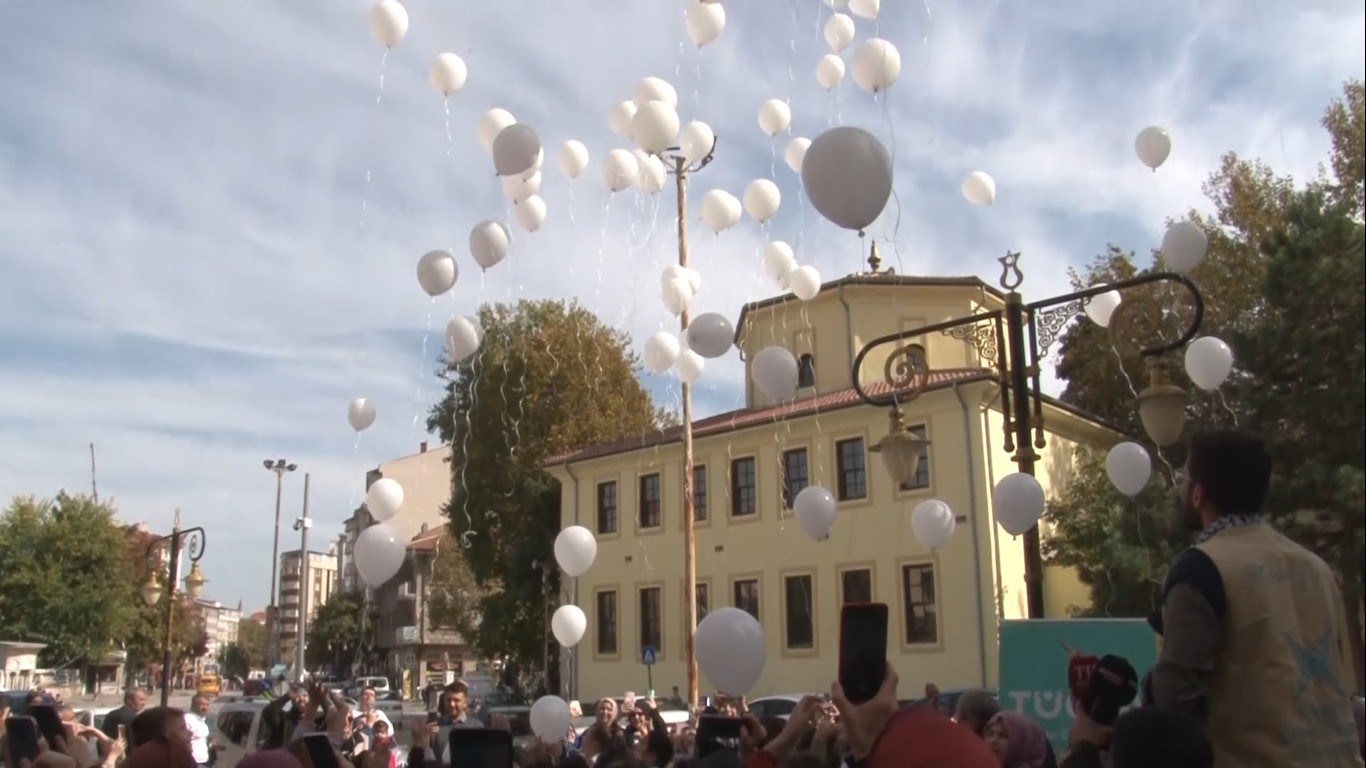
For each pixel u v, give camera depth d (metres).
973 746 2.38
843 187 5.60
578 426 40.47
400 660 73.19
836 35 9.62
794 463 30.47
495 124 9.80
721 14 9.38
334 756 4.97
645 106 9.47
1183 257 9.07
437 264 9.54
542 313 42.38
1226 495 3.13
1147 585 23.06
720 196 10.84
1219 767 2.85
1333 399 20.81
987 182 10.48
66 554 49.59
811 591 29.27
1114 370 32.00
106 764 6.11
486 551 40.78
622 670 33.16
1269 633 2.84
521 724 17.56
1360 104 27.73
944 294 31.97
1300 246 21.67
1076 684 3.53
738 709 9.82
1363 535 21.67
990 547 26.12
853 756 2.58
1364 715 8.45
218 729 16.80
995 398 27.11
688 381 12.32
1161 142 9.58
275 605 55.03
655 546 33.19
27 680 45.88
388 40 9.12
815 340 32.47
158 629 52.97
